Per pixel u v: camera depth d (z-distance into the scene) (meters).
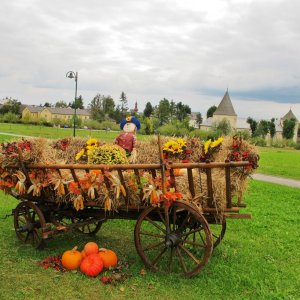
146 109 89.62
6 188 6.05
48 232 5.61
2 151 5.79
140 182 5.21
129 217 5.80
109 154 5.99
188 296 4.71
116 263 5.53
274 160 32.38
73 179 5.52
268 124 105.44
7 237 6.62
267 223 8.68
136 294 4.72
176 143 6.98
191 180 5.05
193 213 5.00
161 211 5.57
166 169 4.99
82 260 5.42
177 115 93.19
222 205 5.18
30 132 48.06
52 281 4.98
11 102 117.56
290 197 12.65
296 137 109.38
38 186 5.64
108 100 98.94
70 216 6.10
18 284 4.85
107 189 5.28
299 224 8.76
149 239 7.01
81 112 119.25
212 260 5.98
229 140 5.96
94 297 4.61
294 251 6.73
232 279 5.21
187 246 6.61
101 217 5.95
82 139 8.33
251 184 15.29
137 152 8.14
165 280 5.11
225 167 4.91
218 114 107.69
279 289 5.02
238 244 6.97
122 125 8.02
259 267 5.81
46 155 5.83
